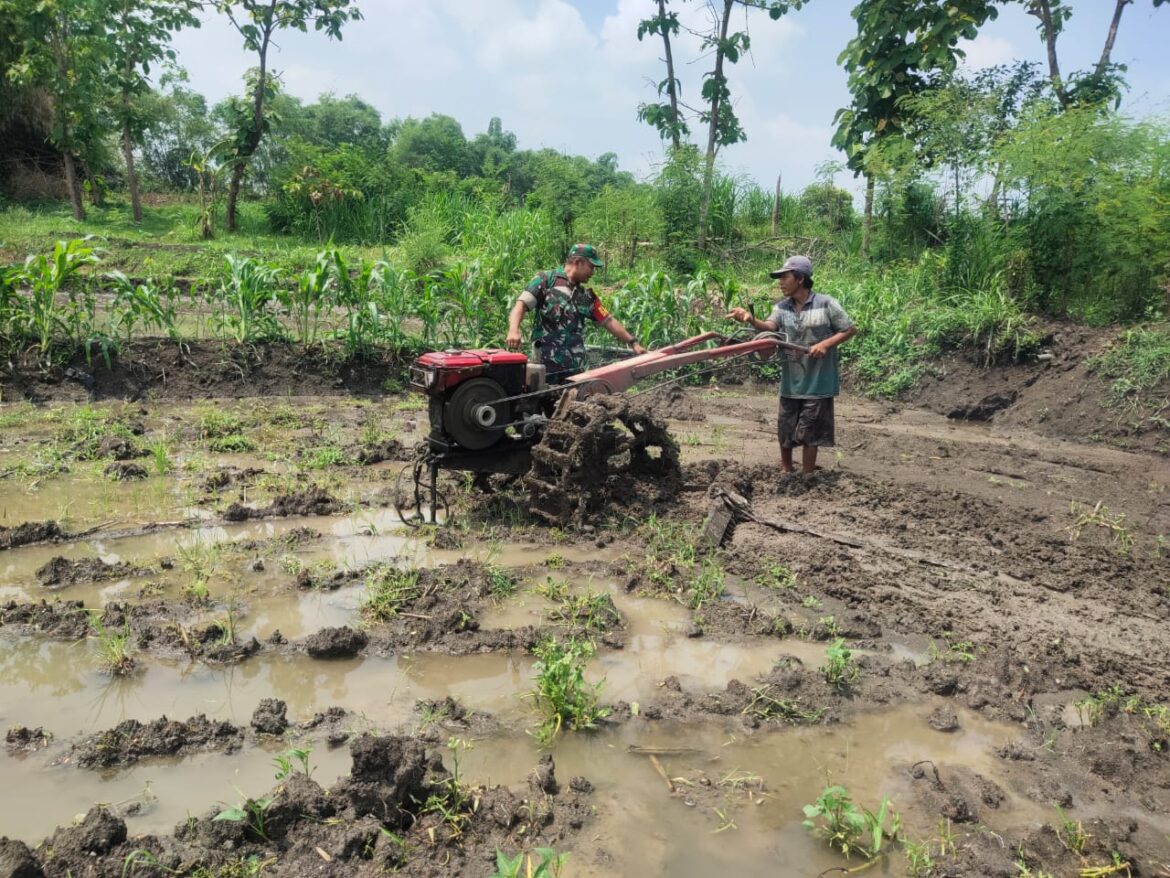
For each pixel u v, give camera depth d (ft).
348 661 13.39
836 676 12.96
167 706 11.95
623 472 21.24
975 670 13.43
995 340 35.12
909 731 11.96
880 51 50.24
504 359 19.69
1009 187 39.81
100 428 26.48
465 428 19.26
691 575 16.94
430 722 11.68
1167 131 37.09
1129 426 28.84
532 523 19.75
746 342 21.20
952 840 9.64
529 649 13.91
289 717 11.76
